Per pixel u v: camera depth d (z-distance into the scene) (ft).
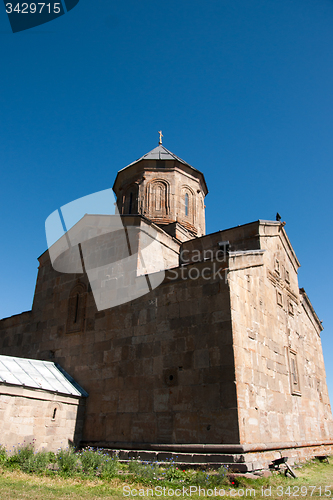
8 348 57.82
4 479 25.29
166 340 39.24
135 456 34.99
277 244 55.21
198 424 33.88
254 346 39.37
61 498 21.45
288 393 45.85
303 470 37.29
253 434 33.83
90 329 46.98
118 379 41.39
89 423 41.63
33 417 36.78
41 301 56.34
